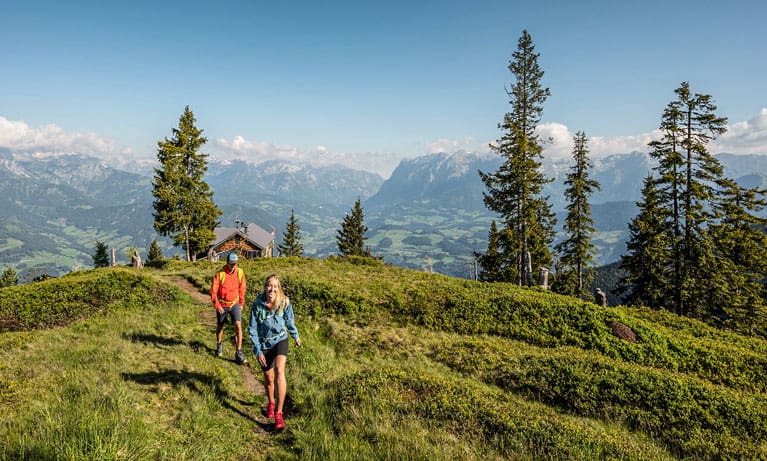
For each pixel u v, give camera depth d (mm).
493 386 9031
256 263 26469
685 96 27062
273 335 5992
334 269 24875
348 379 7691
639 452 5871
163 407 5793
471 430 6105
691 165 27141
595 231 35938
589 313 13844
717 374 11039
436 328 13758
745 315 27266
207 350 9047
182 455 4461
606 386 8438
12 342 9031
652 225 31953
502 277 41156
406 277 22078
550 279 41750
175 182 39500
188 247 41406
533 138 31812
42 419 4766
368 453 5105
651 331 13094
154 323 11250
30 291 13180
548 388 8609
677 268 28656
